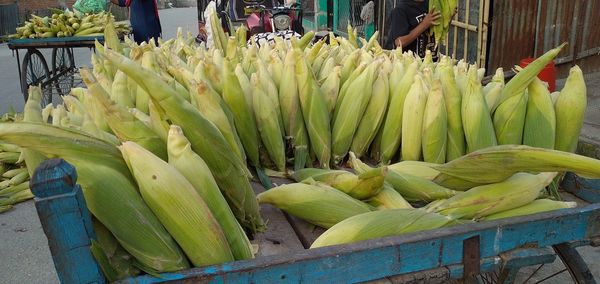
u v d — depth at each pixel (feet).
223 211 4.96
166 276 4.26
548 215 5.08
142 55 9.17
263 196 6.38
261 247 5.85
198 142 5.36
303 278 4.46
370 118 7.97
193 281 4.25
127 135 5.14
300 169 7.50
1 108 26.81
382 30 30.32
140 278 4.29
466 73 8.41
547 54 6.89
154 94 5.08
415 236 4.73
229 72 7.19
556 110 7.26
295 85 7.75
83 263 4.05
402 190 6.39
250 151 7.68
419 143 7.37
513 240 4.99
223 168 5.57
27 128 4.25
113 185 4.42
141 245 4.44
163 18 93.91
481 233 4.86
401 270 4.71
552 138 7.02
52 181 3.82
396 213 5.40
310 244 5.90
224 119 6.34
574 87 7.13
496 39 22.52
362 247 4.55
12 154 12.78
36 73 26.21
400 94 7.79
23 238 11.30
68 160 4.36
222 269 4.28
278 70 8.64
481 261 4.95
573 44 24.93
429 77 7.94
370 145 8.41
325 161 7.83
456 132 7.26
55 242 3.95
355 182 6.10
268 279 4.38
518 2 22.34
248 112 7.48
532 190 5.57
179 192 4.46
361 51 9.77
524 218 5.03
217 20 12.70
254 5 25.39
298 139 7.91
